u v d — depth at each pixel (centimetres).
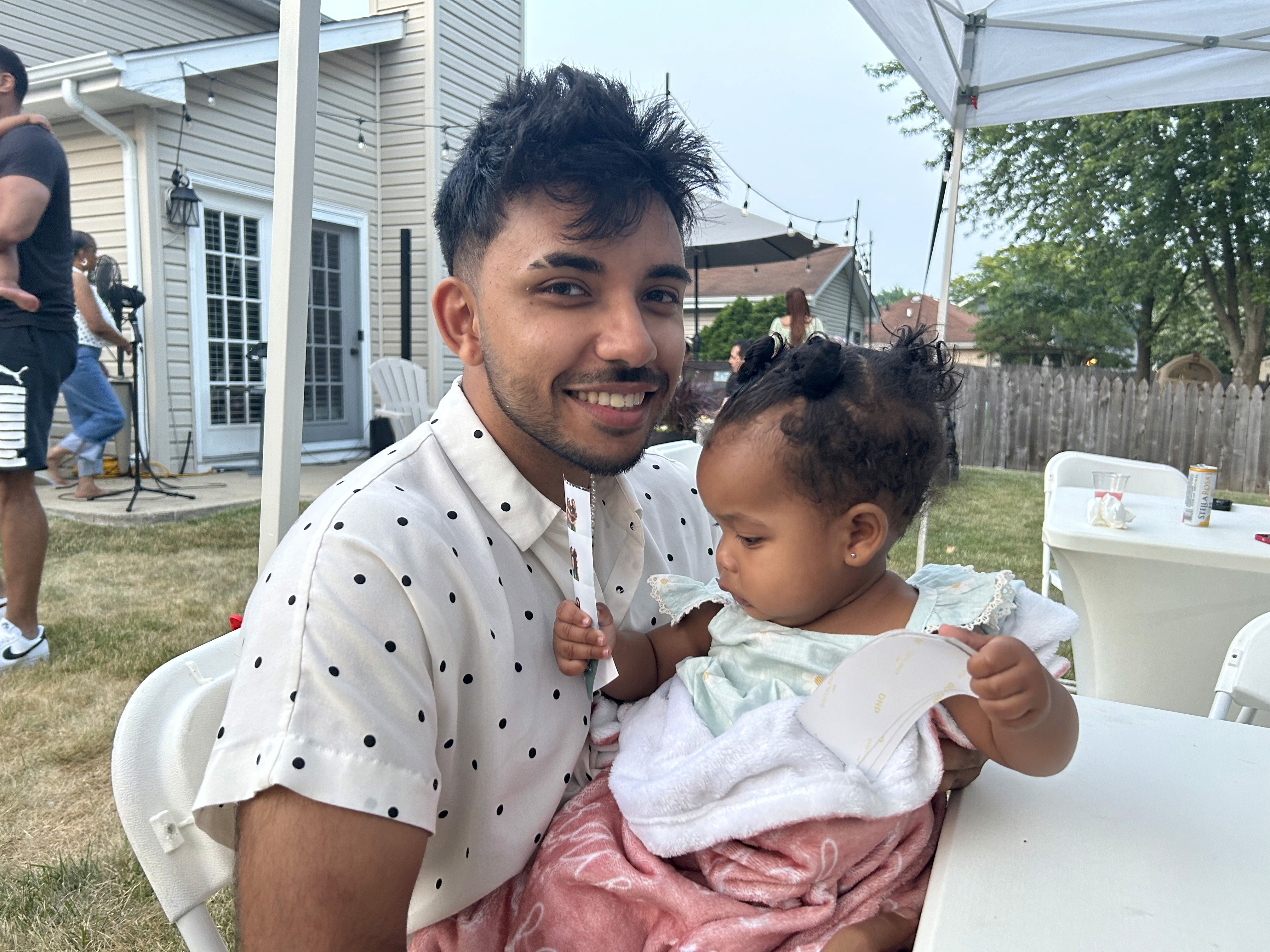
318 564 74
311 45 115
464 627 82
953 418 111
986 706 76
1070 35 334
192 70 640
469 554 86
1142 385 1040
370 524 78
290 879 65
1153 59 341
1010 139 1569
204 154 692
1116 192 1473
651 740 96
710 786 85
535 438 89
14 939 176
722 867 87
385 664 72
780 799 82
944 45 325
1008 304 2005
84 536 502
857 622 100
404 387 687
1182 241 1459
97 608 372
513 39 901
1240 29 316
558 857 89
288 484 120
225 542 495
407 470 90
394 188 828
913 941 84
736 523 99
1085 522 240
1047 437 1089
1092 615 241
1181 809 86
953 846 78
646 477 131
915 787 82
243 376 753
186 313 693
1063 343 2081
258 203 748
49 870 195
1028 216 1617
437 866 86
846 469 93
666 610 112
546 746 90
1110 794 89
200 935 80
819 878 84
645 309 88
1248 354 1465
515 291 83
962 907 69
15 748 250
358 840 67
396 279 841
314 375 798
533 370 84
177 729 82
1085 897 71
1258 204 1376
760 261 1088
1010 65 356
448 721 80
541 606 95
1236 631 226
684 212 93
